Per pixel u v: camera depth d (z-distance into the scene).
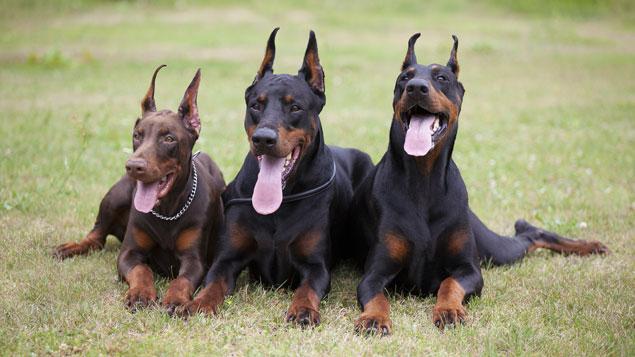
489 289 6.00
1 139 10.65
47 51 20.28
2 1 26.81
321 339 4.85
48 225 7.33
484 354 4.68
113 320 5.11
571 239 7.11
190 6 28.67
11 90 15.23
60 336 4.83
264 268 5.93
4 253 6.49
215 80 17.19
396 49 22.38
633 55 21.69
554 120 13.34
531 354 4.69
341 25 26.39
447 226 5.70
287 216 5.76
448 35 24.94
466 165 10.12
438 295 5.43
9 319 5.07
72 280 5.91
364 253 6.30
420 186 5.66
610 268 6.48
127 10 27.80
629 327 5.19
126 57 20.03
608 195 8.76
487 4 30.23
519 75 18.83
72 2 27.75
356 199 6.41
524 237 7.04
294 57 20.28
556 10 29.12
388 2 30.06
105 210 6.74
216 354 4.61
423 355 4.68
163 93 15.38
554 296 5.79
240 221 5.82
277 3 29.58
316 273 5.68
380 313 5.14
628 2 29.61
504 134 12.30
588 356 4.68
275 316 5.30
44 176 9.05
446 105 5.59
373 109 14.44
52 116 12.66
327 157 6.05
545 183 9.38
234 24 25.97
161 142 5.61
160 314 5.17
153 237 6.02
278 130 5.37
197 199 6.04
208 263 6.38
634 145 11.37
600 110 14.38
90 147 10.50
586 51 22.52
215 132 11.84
